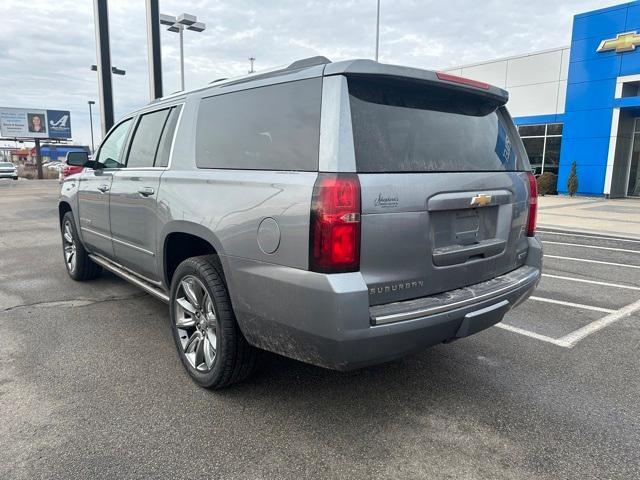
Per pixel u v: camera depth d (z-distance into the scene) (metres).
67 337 4.20
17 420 2.88
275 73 2.91
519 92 21.75
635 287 6.10
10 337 4.19
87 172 5.35
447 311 2.65
